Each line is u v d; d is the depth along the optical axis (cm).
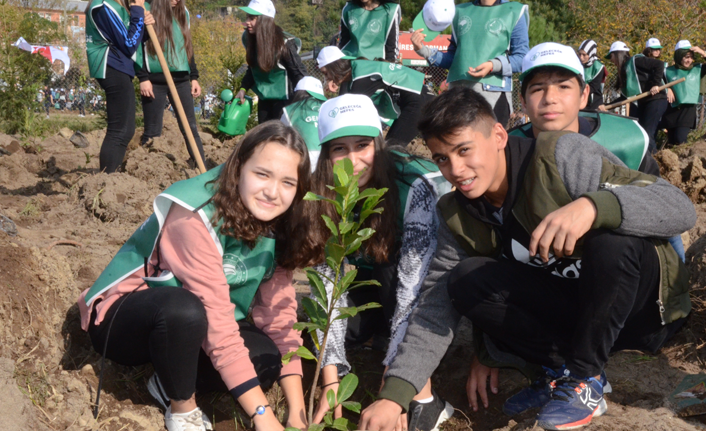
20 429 190
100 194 476
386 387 210
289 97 605
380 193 165
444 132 200
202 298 206
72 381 225
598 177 204
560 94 252
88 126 1205
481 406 254
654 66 836
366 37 490
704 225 492
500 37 461
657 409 229
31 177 632
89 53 494
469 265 217
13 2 2241
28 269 251
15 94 1034
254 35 573
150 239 218
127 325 208
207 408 247
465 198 221
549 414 214
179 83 580
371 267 273
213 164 728
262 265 221
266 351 229
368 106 233
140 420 221
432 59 497
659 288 210
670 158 641
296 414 220
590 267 198
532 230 213
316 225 220
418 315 225
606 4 1872
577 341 208
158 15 528
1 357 214
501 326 221
